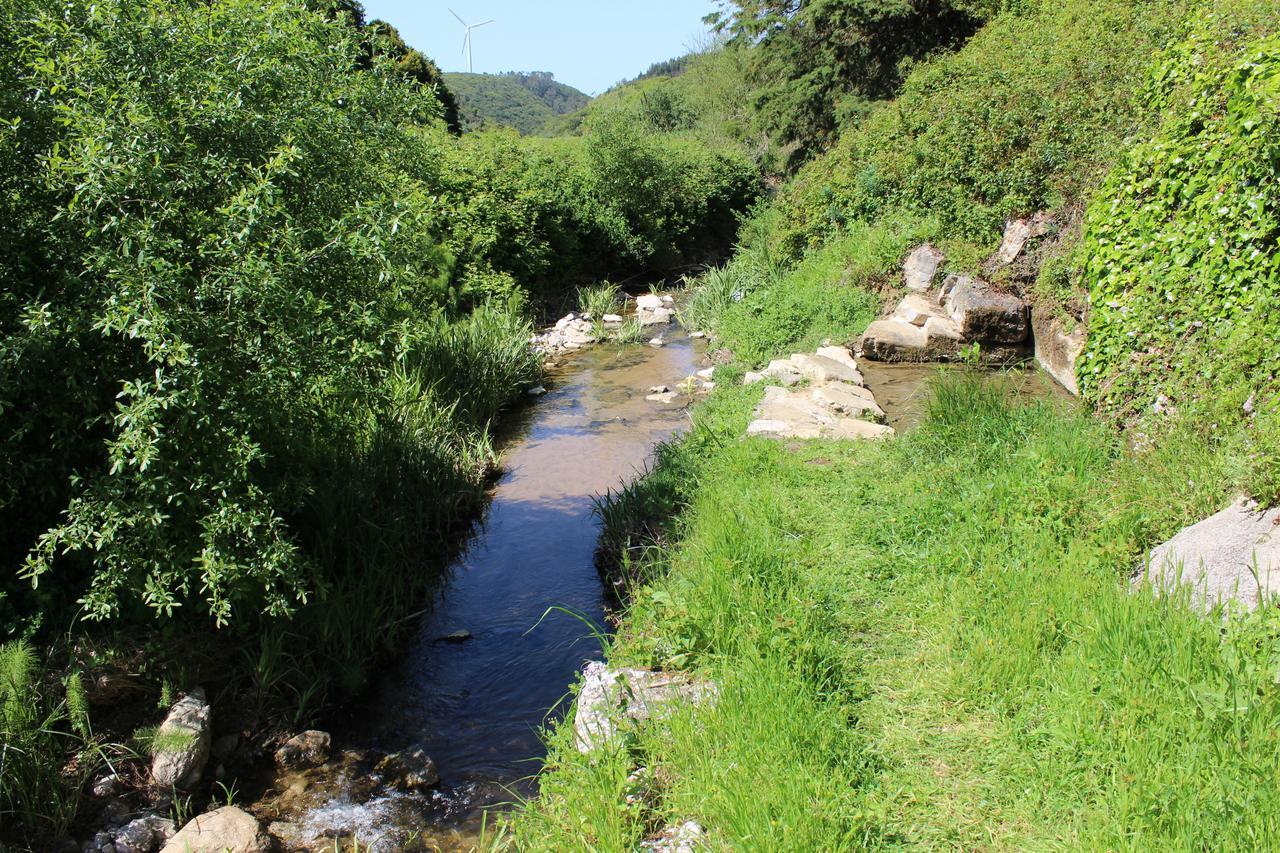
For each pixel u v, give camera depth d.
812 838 3.08
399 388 9.16
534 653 5.85
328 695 5.42
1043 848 3.05
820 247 14.82
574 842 3.44
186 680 4.94
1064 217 10.48
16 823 4.00
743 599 4.73
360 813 4.38
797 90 24.88
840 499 6.23
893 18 22.67
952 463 6.33
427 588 6.80
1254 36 7.14
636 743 3.95
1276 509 4.09
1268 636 3.55
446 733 5.07
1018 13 17.83
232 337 4.58
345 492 6.64
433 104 6.66
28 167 4.68
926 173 12.76
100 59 4.52
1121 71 11.25
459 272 15.06
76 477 4.45
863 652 4.39
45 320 4.31
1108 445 5.98
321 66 5.65
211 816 4.14
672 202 25.03
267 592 5.15
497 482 9.03
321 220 5.18
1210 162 6.14
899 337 10.52
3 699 4.12
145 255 4.21
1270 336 5.00
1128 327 6.45
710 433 8.09
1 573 4.77
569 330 16.36
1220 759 3.05
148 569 4.62
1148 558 4.23
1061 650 4.00
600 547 7.11
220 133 4.92
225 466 4.59
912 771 3.52
